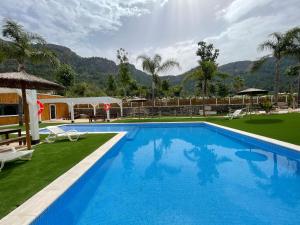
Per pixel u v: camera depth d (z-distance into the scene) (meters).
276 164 6.98
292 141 8.00
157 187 5.33
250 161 7.41
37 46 18.92
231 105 28.77
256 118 17.22
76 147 8.52
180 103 29.64
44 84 7.92
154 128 17.47
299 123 12.66
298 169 6.45
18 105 21.05
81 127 18.84
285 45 24.45
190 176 6.11
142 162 7.76
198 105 29.22
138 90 55.38
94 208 4.34
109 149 7.93
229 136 11.97
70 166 5.83
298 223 3.63
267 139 8.54
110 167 7.18
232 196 4.73
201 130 15.66
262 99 28.34
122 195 4.91
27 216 3.28
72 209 4.32
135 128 17.41
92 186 5.48
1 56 17.73
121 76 39.00
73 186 4.57
